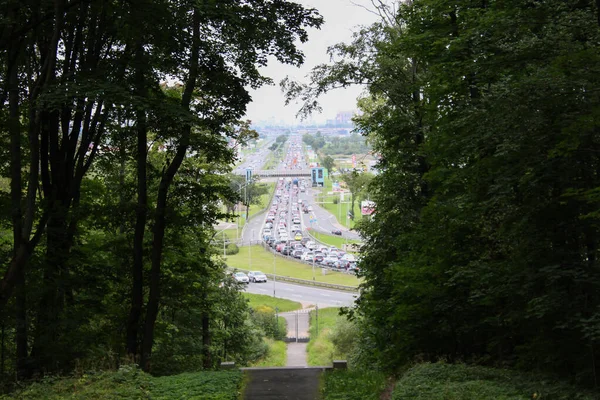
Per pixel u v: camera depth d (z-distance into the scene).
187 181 22.03
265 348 52.59
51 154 20.08
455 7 17.75
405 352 18.75
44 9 16.84
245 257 111.38
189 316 29.05
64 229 19.89
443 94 17.88
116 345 21.09
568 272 12.49
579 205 12.88
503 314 15.50
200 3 17.44
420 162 22.80
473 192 15.46
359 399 13.91
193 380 15.08
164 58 19.28
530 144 12.84
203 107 21.06
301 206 193.62
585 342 12.73
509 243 14.93
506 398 11.16
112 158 23.38
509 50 14.12
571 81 11.79
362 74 22.70
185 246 24.94
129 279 22.84
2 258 18.36
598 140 12.18
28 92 20.22
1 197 17.69
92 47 20.11
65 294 20.56
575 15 13.36
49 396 12.80
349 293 79.19
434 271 17.66
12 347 20.47
